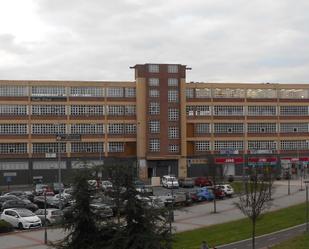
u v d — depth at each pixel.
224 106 113.44
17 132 102.81
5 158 102.12
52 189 78.19
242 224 49.31
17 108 103.00
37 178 103.12
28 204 61.50
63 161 104.06
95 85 106.50
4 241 44.41
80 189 25.41
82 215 25.05
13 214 51.31
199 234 45.16
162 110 107.94
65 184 29.80
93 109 106.31
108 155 106.25
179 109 108.94
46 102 104.12
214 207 58.94
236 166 112.50
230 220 52.59
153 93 107.62
